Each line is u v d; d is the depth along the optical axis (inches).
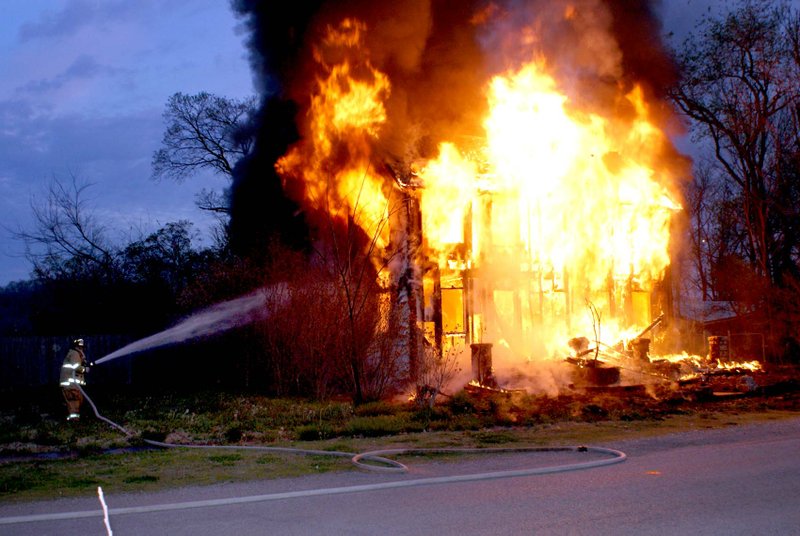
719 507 236.1
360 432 448.1
